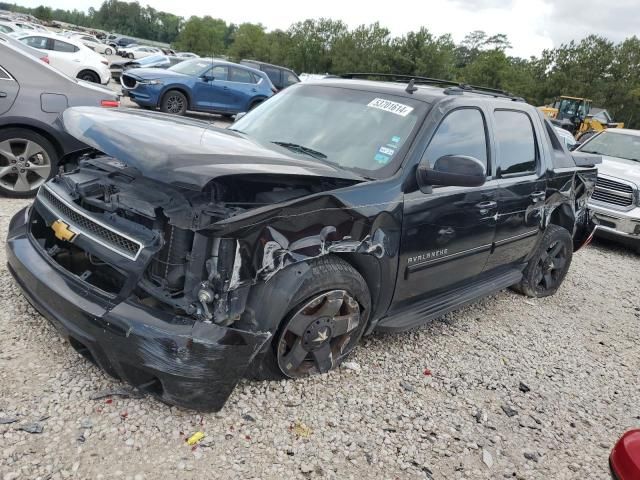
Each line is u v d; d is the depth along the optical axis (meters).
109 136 2.65
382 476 2.61
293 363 3.01
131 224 2.61
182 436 2.59
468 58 83.94
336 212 2.83
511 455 2.96
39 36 17.42
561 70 57.91
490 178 4.03
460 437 3.01
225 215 2.40
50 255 2.93
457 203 3.61
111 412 2.65
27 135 5.50
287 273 2.73
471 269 4.12
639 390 3.95
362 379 3.35
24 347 3.05
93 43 46.28
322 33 62.78
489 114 4.09
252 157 2.71
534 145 4.70
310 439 2.74
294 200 2.62
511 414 3.33
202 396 2.50
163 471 2.38
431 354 3.87
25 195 5.68
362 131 3.55
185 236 2.49
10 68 5.39
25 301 3.52
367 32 56.53
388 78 4.57
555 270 5.51
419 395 3.33
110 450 2.43
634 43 58.00
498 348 4.18
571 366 4.12
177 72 15.02
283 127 3.82
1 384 2.72
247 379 3.06
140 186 2.64
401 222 3.21
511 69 54.88
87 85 5.95
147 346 2.38
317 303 2.95
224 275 2.49
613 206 7.95
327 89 4.05
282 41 67.12
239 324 2.67
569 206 5.29
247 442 2.63
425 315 3.70
